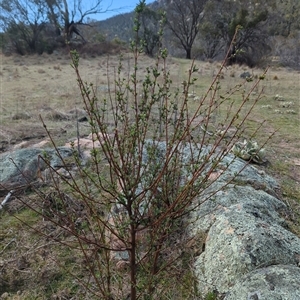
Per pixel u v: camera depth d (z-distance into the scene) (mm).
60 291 2174
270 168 4195
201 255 2258
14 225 2822
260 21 20141
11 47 23984
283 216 2908
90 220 2213
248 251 1983
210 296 1938
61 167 3475
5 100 8500
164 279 2127
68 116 6508
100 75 12883
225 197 2654
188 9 26422
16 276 2305
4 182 3324
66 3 22703
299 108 7668
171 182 1904
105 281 2166
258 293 1629
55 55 22109
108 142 1540
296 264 1963
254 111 7152
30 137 5230
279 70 16984
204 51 25000
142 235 2131
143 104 1620
